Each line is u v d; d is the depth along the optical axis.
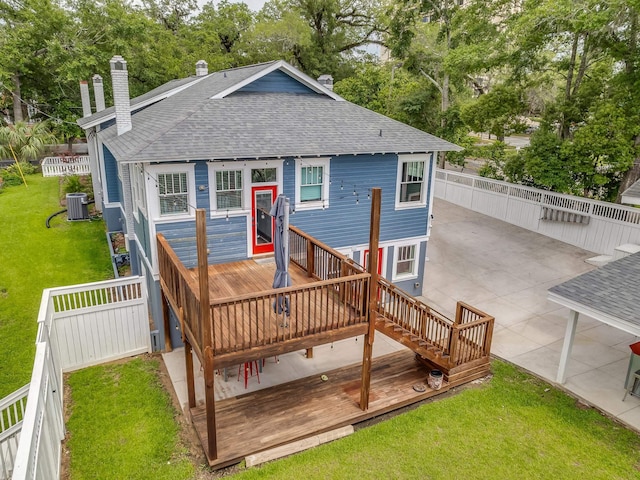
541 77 21.58
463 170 32.97
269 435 8.25
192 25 42.12
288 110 13.30
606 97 18.67
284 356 11.20
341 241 13.54
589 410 9.26
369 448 8.10
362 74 35.19
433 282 15.66
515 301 14.34
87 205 20.08
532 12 17.27
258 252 12.20
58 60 29.11
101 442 8.14
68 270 15.27
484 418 8.95
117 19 30.58
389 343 12.03
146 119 13.64
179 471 7.50
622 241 17.55
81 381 9.99
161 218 10.67
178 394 9.58
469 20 22.69
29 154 29.36
